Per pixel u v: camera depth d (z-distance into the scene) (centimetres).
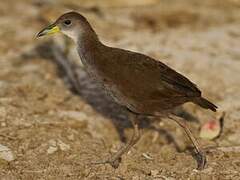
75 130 1288
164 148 1256
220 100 1441
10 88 1494
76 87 1532
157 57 1641
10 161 1137
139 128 1223
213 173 1093
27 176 1088
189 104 1427
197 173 1090
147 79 1089
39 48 1825
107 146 1261
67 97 1483
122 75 1095
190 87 1088
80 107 1434
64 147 1197
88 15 1973
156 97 1089
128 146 1150
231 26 1919
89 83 1548
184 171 1107
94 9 2036
